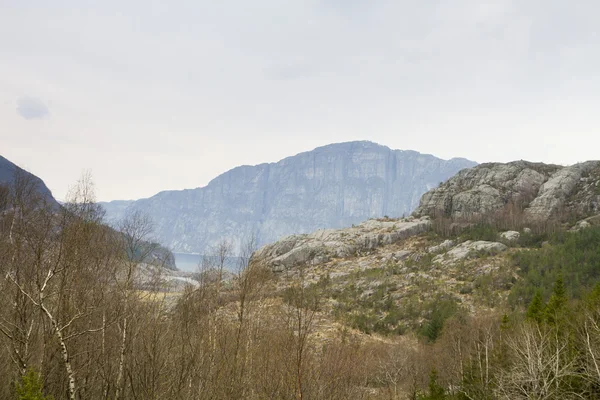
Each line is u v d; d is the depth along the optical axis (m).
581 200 152.25
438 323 68.88
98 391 27.27
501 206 162.25
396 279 108.88
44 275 23.03
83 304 24.56
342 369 31.78
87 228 25.50
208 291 33.06
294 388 26.41
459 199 171.25
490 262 109.25
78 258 24.30
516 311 68.88
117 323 26.52
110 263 27.16
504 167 185.75
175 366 26.75
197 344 27.52
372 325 79.25
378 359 52.84
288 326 28.95
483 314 72.19
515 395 29.22
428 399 40.22
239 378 27.92
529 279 90.31
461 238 135.25
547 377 27.25
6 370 22.72
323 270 126.38
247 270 34.59
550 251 104.06
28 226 23.53
